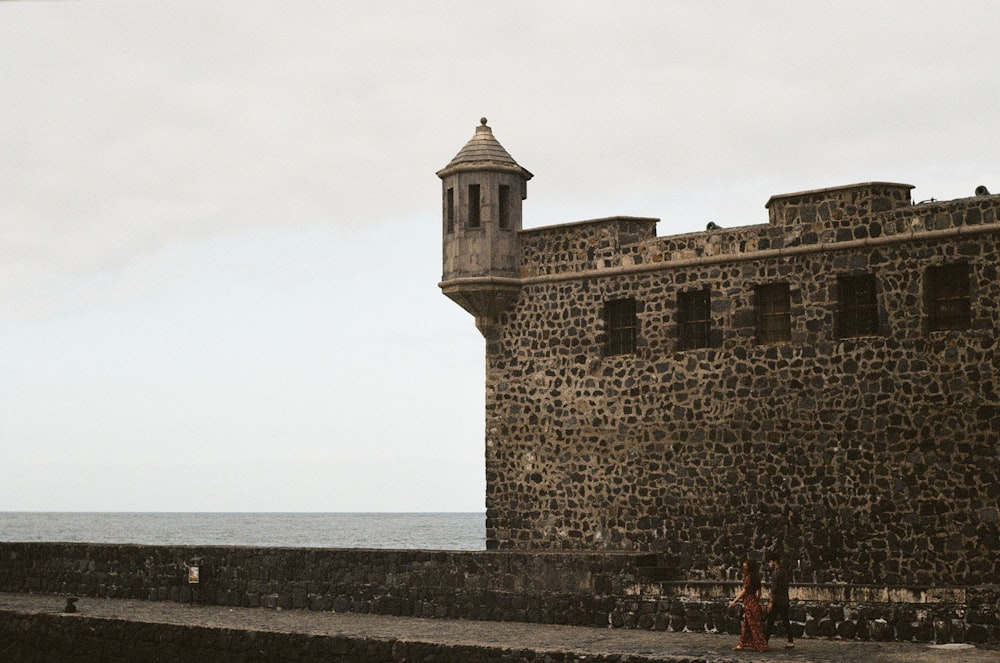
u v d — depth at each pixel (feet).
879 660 57.57
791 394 85.66
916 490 80.53
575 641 66.95
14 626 83.97
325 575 86.38
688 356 90.17
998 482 77.77
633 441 92.27
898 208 82.94
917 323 81.15
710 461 88.63
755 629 62.08
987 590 62.44
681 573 89.25
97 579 96.89
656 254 92.12
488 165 98.02
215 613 84.07
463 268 98.43
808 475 84.58
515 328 98.89
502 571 79.36
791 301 86.07
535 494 96.84
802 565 84.17
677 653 61.26
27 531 476.95
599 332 94.58
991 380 78.33
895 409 81.61
